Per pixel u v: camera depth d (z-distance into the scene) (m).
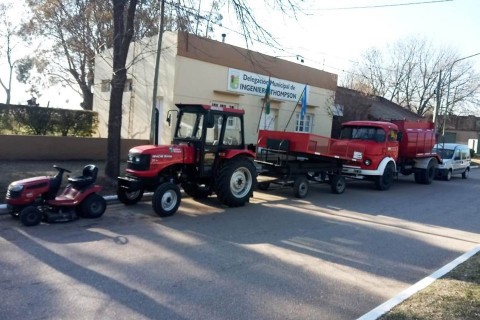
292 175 12.02
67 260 5.75
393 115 30.61
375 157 14.53
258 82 18.81
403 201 12.73
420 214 10.70
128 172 9.12
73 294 4.67
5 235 6.79
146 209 9.28
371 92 32.69
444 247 7.53
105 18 18.30
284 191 13.09
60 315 4.16
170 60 15.91
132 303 4.52
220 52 17.08
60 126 17.70
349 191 14.28
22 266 5.45
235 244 6.96
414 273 6.00
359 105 25.41
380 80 43.62
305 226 8.53
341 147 13.71
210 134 9.71
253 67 18.39
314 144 11.80
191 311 4.40
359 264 6.29
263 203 10.90
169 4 11.55
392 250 7.15
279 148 11.91
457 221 10.05
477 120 54.81
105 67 20.86
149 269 5.58
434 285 5.27
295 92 20.86
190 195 10.84
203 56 16.48
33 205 7.49
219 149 9.88
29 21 24.78
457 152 20.80
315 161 12.64
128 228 7.60
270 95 19.47
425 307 4.50
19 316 4.10
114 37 11.16
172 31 15.67
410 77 44.91
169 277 5.33
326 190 14.08
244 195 10.16
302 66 21.11
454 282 5.39
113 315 4.22
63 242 6.55
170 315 4.28
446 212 11.19
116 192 10.30
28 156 14.34
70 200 7.86
